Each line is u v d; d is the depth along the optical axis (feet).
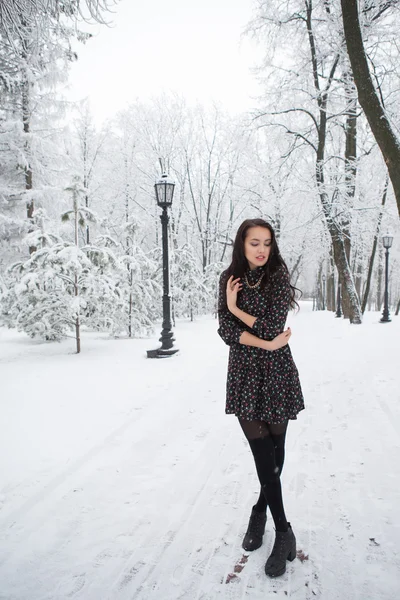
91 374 20.36
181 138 76.33
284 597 5.43
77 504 8.01
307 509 7.60
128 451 10.64
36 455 10.36
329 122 50.80
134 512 7.69
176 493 8.41
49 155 49.26
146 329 38.78
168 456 10.31
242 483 8.82
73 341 35.06
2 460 10.07
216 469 9.52
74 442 11.23
